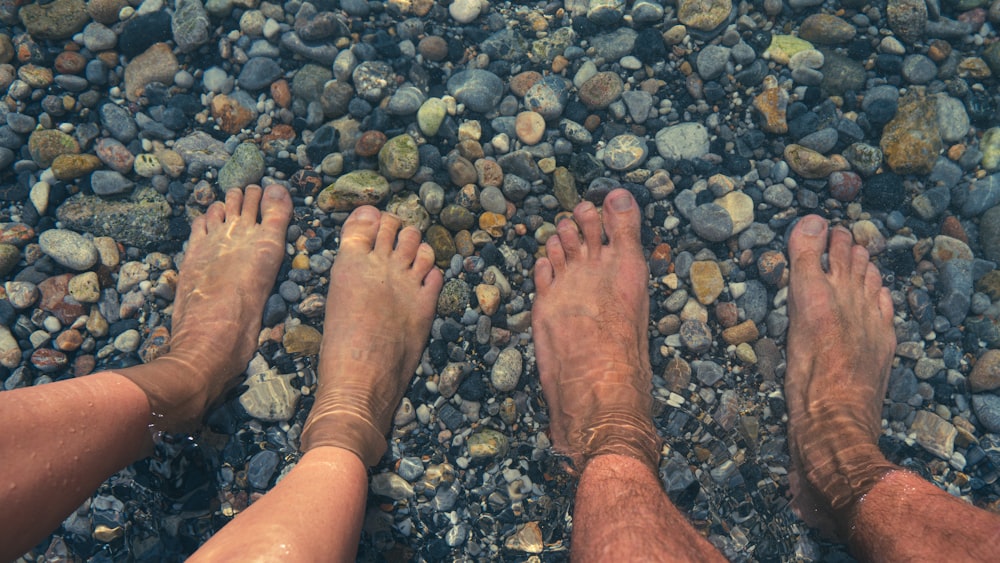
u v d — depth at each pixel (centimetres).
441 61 73
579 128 72
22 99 70
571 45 73
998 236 70
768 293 70
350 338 68
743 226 70
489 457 66
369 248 70
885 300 70
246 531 51
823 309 69
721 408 68
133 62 72
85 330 69
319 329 70
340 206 71
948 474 67
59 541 65
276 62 72
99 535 65
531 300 71
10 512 49
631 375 68
